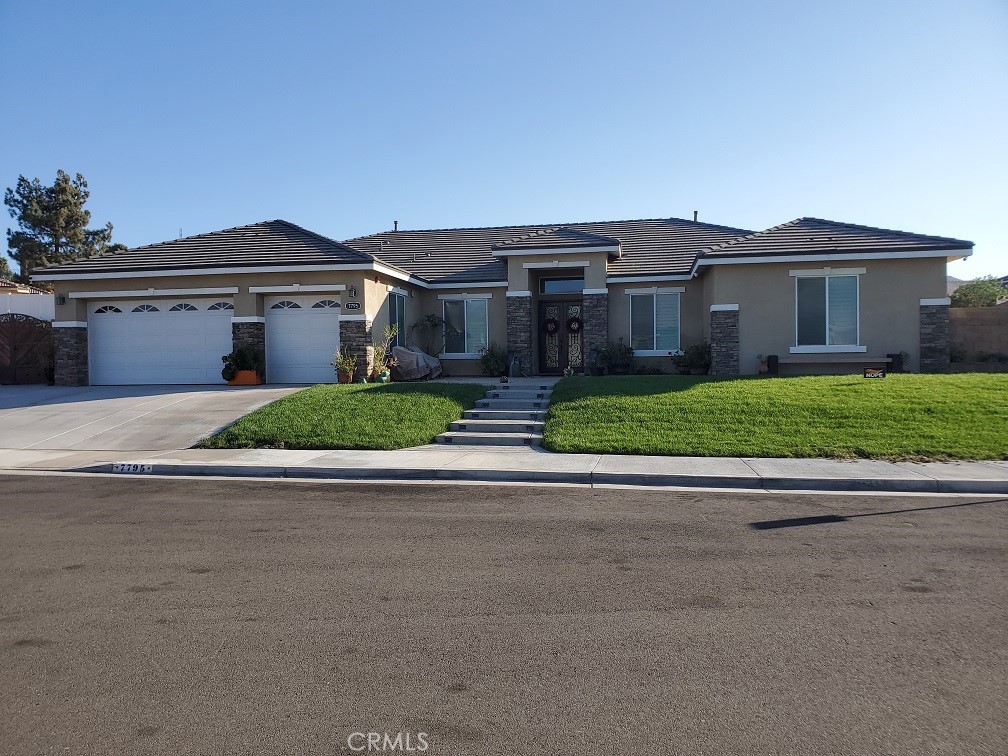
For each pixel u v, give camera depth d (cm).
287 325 2123
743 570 654
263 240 2252
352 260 2012
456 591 603
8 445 1417
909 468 1094
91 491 1031
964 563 670
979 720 397
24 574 650
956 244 1906
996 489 997
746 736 382
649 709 410
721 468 1107
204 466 1173
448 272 2542
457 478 1113
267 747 373
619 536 770
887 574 639
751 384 1656
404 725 394
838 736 382
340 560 689
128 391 1975
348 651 488
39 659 477
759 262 1989
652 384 1705
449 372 2453
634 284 2331
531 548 727
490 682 443
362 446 1338
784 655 479
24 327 2309
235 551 721
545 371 2433
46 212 4938
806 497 966
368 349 2055
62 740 381
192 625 533
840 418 1363
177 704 418
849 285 1989
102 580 633
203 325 2152
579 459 1201
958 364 1992
